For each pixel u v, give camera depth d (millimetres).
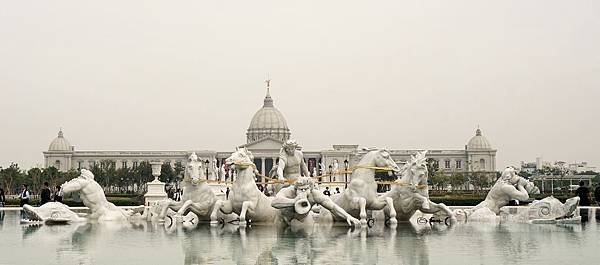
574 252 16781
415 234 22234
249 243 19406
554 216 29203
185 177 28828
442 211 27781
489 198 32156
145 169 152625
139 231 24406
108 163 177250
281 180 29156
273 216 27500
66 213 30297
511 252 16812
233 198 27328
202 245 18938
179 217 28781
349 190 26781
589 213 36906
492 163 199875
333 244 18938
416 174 27094
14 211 45000
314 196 25859
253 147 181625
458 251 17047
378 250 17359
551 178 158000
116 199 60406
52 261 15438
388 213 26969
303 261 15305
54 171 129000
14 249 18000
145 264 14922
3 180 113688
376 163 27109
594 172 179000
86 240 20578
